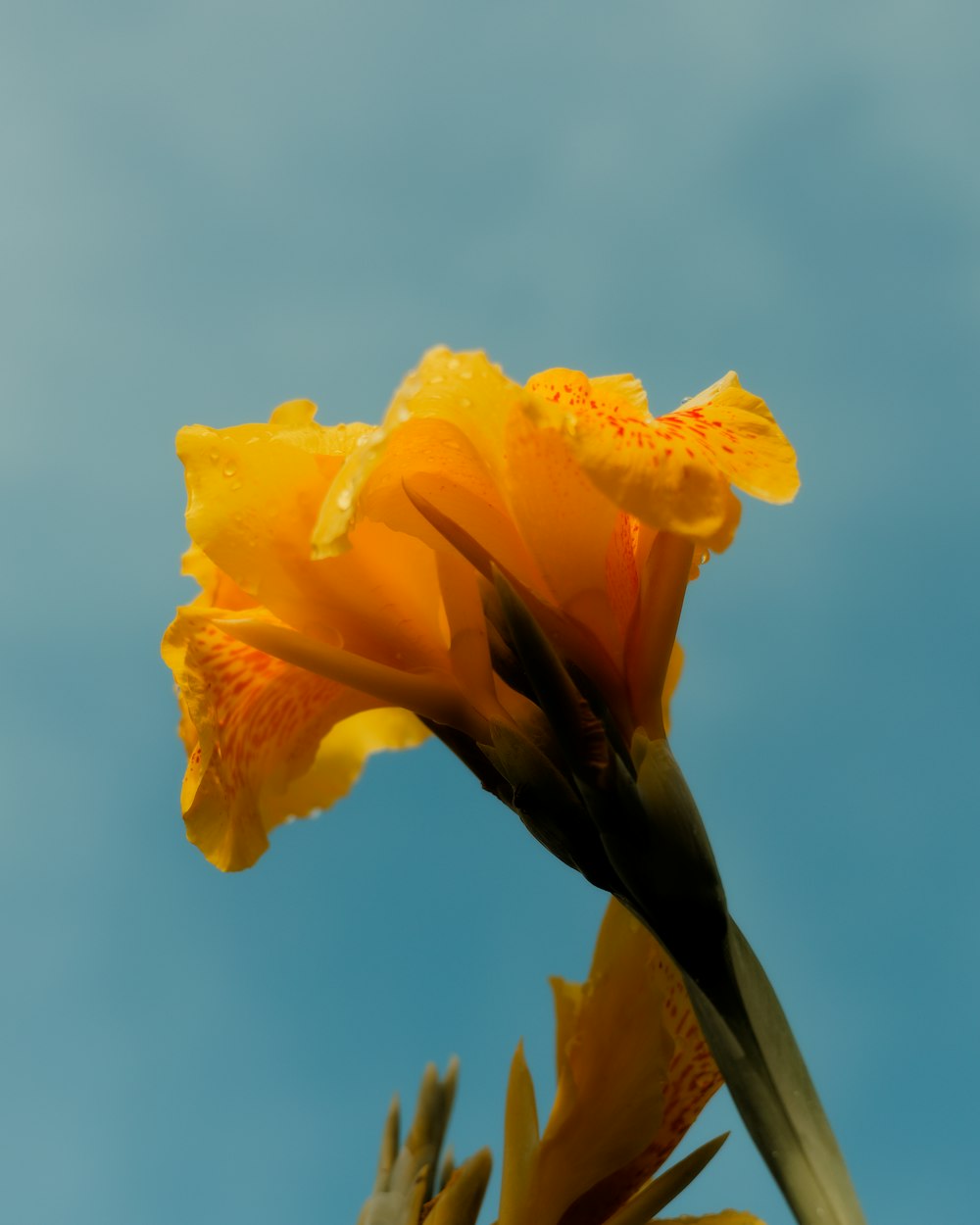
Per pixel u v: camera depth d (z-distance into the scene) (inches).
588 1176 35.0
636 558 34.7
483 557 34.4
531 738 34.5
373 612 35.2
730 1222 35.9
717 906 33.7
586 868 34.1
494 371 34.1
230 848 35.5
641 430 33.8
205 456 35.1
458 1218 35.4
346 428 35.4
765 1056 33.4
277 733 36.0
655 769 33.9
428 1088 36.6
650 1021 35.1
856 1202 32.9
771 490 33.8
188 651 35.4
